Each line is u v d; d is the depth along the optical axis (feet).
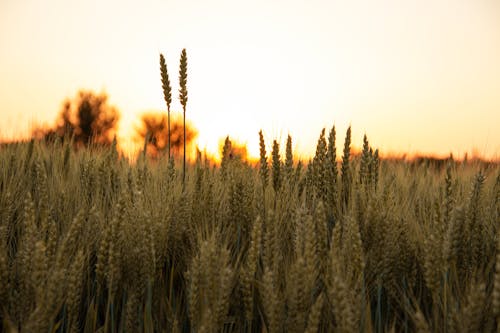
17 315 1.66
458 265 1.91
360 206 2.23
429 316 1.95
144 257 1.82
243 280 1.76
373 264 1.95
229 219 2.48
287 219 2.51
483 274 1.96
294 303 1.60
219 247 2.05
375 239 1.98
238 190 2.42
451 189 2.48
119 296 1.96
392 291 1.96
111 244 1.78
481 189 2.14
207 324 1.52
